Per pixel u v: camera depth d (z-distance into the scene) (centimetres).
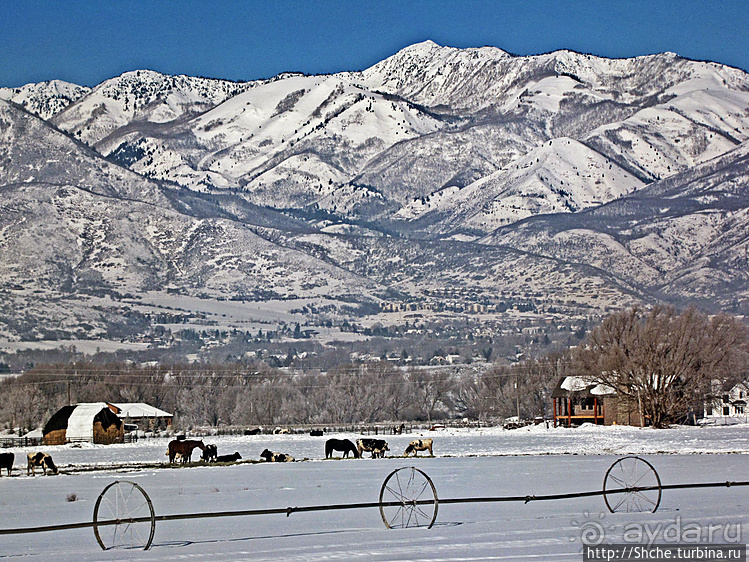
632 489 8662
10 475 15888
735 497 9531
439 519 8469
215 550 7175
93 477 14875
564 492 10525
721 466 13725
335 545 7162
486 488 11169
